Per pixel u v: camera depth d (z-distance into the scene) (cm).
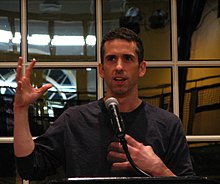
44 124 547
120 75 315
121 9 558
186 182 215
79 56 553
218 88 552
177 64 553
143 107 339
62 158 331
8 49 552
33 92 295
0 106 548
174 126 335
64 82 552
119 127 274
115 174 312
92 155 320
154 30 557
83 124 330
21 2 556
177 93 551
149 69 552
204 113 552
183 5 558
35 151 313
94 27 556
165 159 329
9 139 542
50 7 559
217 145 548
